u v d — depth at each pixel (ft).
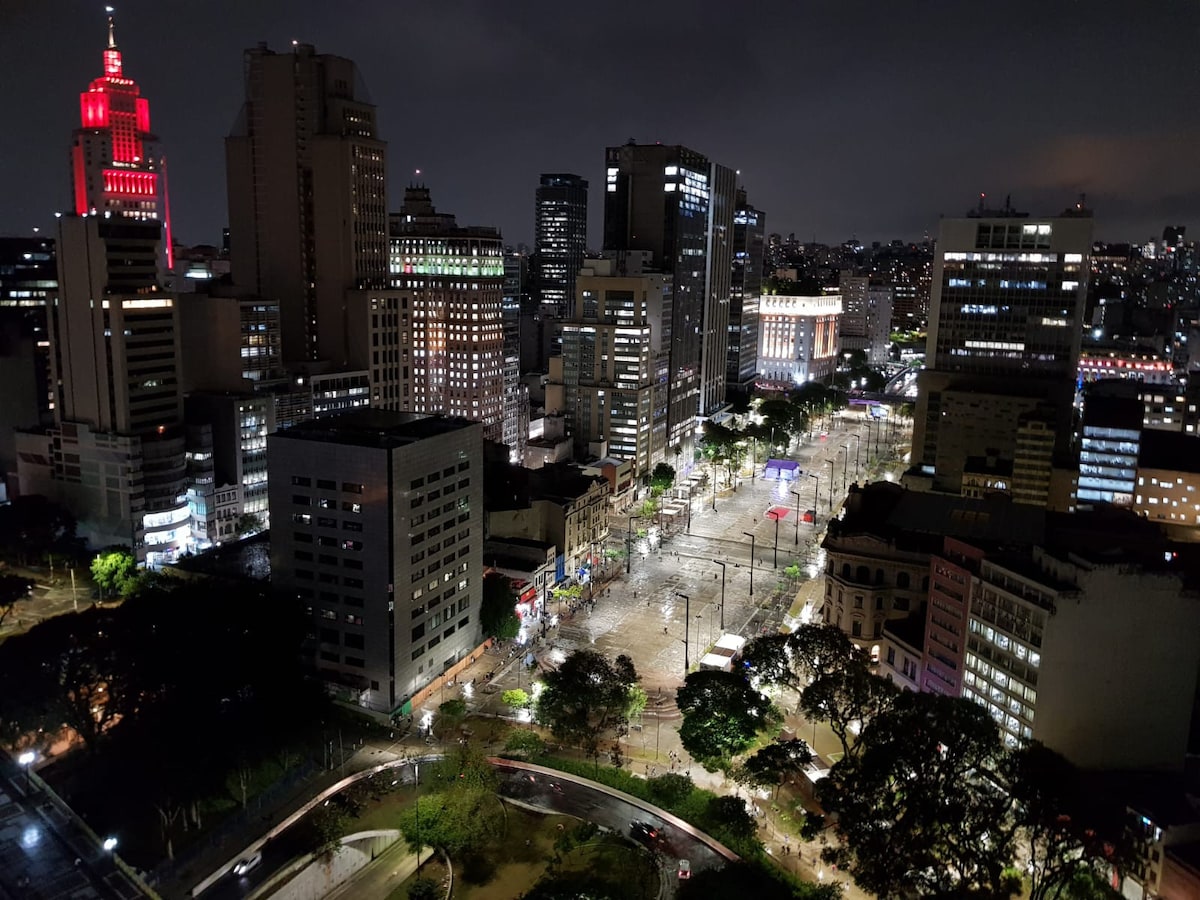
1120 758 432.66
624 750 502.38
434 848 410.31
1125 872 382.22
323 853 388.78
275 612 514.27
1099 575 414.41
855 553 585.22
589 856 405.18
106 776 435.94
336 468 518.78
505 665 599.98
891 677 551.18
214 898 361.71
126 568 646.74
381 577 517.14
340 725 512.63
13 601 591.78
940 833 360.28
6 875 300.81
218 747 450.30
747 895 367.45
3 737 433.89
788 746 431.02
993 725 388.57
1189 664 424.46
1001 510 620.08
